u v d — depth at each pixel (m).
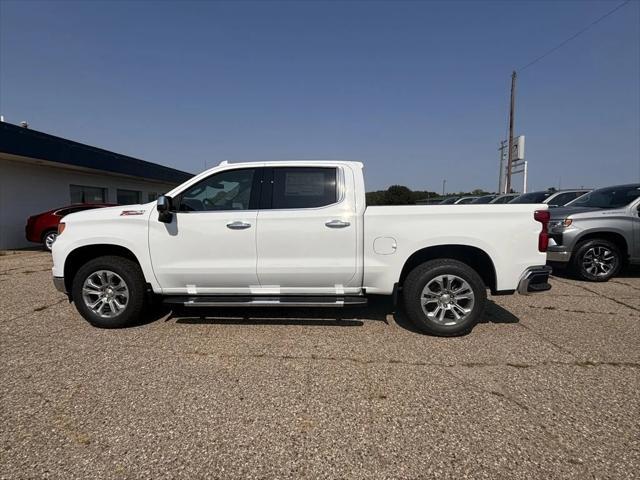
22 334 3.89
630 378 2.95
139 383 2.88
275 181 3.96
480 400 2.63
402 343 3.66
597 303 5.09
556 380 2.91
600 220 6.36
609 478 1.90
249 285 3.96
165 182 20.22
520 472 1.94
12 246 11.81
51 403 2.59
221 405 2.58
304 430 2.30
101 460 2.04
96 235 3.99
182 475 1.93
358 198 3.84
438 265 3.77
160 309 4.80
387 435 2.25
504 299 5.30
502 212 3.73
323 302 3.76
